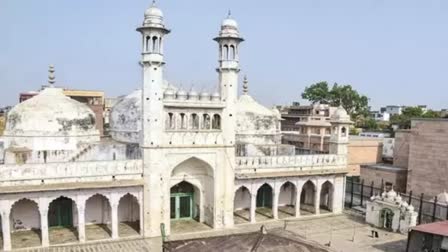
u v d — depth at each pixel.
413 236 19.52
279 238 10.88
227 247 10.27
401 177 29.50
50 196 19.48
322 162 26.69
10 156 21.11
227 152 23.09
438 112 55.91
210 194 23.55
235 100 23.19
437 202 24.36
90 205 23.23
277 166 25.14
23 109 24.02
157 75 20.97
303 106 63.72
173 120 21.78
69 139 23.97
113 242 20.61
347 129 27.50
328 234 22.88
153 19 20.42
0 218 21.56
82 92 57.44
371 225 24.84
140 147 22.23
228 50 22.72
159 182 21.45
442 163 26.55
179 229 22.77
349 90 65.38
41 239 20.03
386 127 63.62
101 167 20.58
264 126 31.05
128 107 25.50
